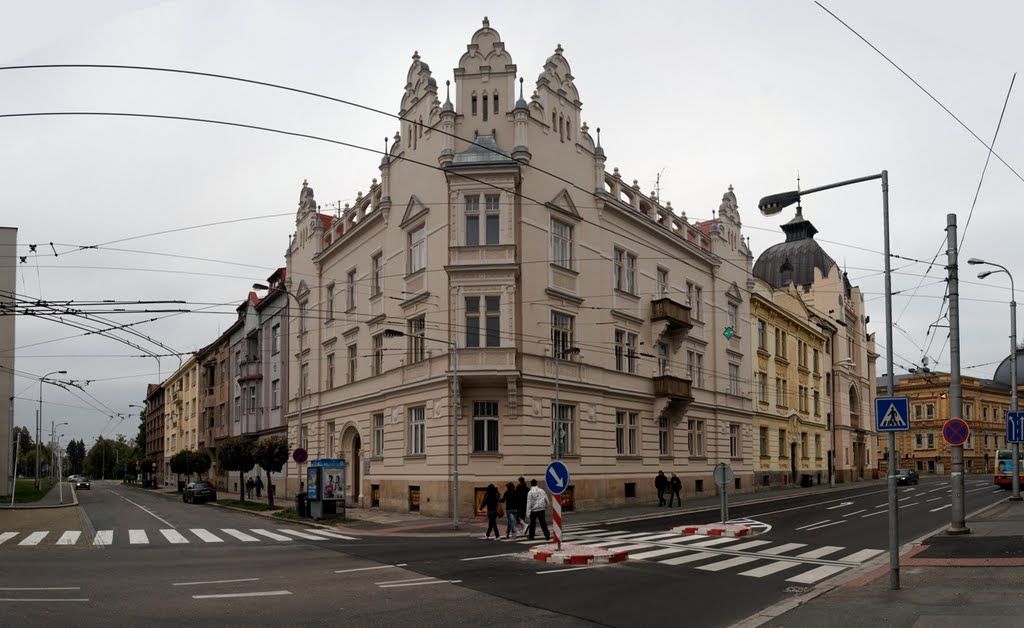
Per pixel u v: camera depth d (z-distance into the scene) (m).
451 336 32.22
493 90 34.03
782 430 57.66
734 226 51.31
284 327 51.66
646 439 39.66
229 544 22.39
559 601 12.70
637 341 39.88
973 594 12.38
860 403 76.06
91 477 167.75
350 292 42.50
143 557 18.88
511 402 31.67
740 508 36.19
